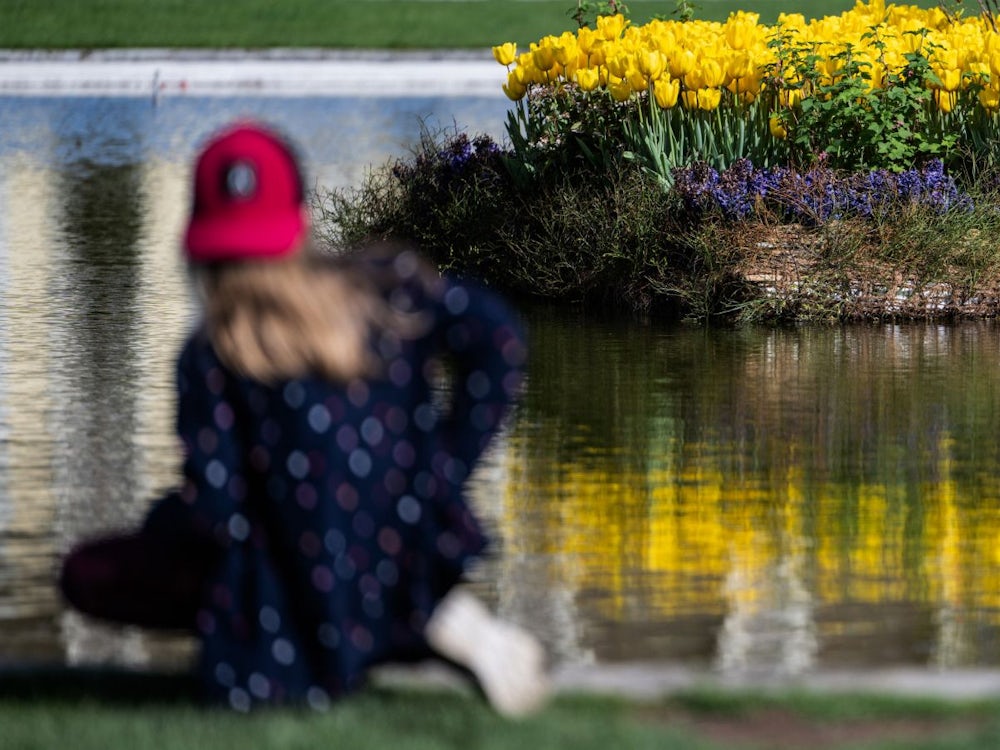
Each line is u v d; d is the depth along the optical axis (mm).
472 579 9992
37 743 6711
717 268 18781
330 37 60688
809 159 20688
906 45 22141
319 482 6828
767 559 10375
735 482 12148
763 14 65688
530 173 21531
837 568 10180
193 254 6793
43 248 23562
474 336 6871
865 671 8203
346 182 29125
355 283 6906
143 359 16406
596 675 7980
